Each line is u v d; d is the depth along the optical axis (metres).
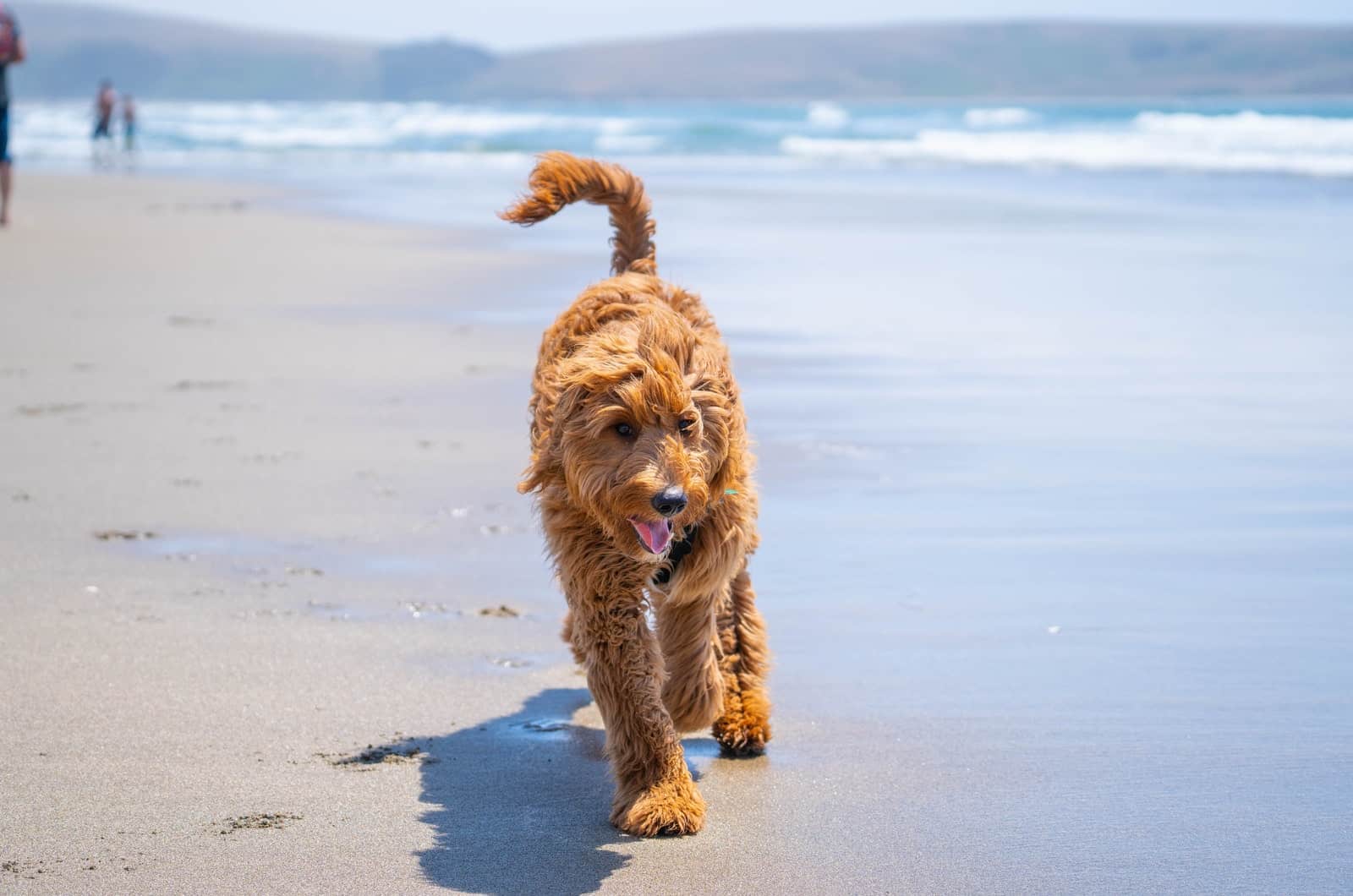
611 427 4.15
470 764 4.69
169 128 67.62
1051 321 12.70
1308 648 5.54
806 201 24.77
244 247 18.31
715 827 4.28
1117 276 15.39
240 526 7.09
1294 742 4.75
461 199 26.58
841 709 5.12
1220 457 8.30
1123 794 4.41
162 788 4.40
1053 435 8.83
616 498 4.10
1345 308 13.27
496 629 5.87
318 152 46.88
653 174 32.78
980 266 16.23
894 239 18.88
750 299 13.92
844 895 3.83
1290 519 7.15
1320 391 9.91
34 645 5.52
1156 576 6.39
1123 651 5.56
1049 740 4.82
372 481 7.89
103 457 8.24
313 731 4.87
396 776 4.57
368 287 14.93
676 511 4.03
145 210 23.36
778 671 5.45
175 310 13.30
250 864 3.95
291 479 7.89
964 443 8.66
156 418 9.19
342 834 4.16
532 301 14.05
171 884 3.82
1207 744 4.75
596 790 4.54
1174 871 3.93
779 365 10.88
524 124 68.62
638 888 3.88
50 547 6.68
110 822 4.17
